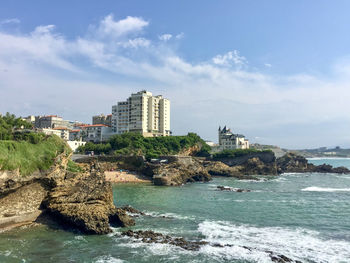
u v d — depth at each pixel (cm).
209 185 11706
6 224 4828
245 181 13462
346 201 7888
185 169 13525
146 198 8175
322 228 5231
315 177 15925
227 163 18662
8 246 4128
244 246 4266
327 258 3891
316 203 7562
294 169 19712
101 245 4269
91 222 4809
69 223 4981
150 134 19962
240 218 5903
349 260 3822
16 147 5116
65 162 6078
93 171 5888
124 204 7262
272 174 17375
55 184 5453
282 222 5619
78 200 5447
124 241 4438
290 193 9412
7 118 9744
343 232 4997
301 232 4991
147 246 4244
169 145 18350
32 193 5238
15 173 4822
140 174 13425
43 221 5191
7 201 4909
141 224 5397
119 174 13025
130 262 3728
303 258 3894
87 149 17100
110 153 16525
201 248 4191
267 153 18188
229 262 3753
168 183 11400
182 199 8056
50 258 3784
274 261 3772
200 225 5356
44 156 5456
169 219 5772
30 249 4053
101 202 5575
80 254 3938
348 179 14775
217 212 6431
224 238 4653
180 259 3828
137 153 16212
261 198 8331
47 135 6284
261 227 5278
